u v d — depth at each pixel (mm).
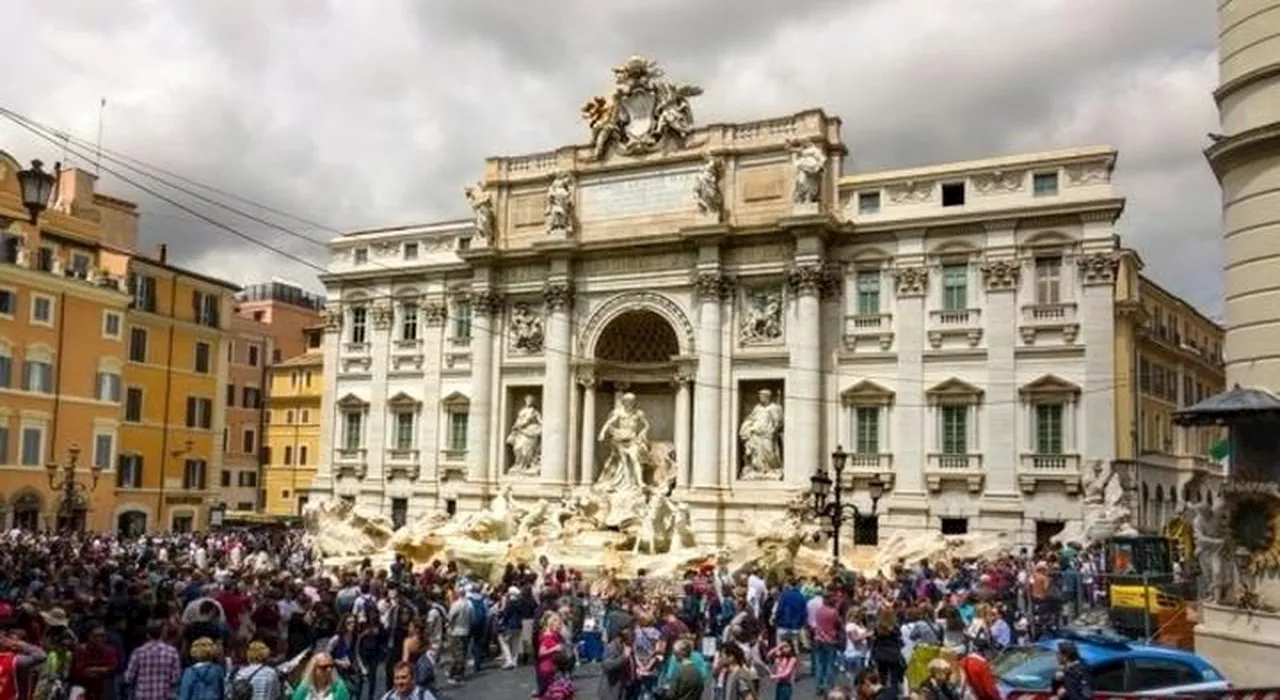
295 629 22047
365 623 21750
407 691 13992
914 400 51500
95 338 65188
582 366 59344
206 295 75625
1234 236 24297
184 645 18391
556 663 19422
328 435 68062
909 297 52156
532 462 60562
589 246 58906
